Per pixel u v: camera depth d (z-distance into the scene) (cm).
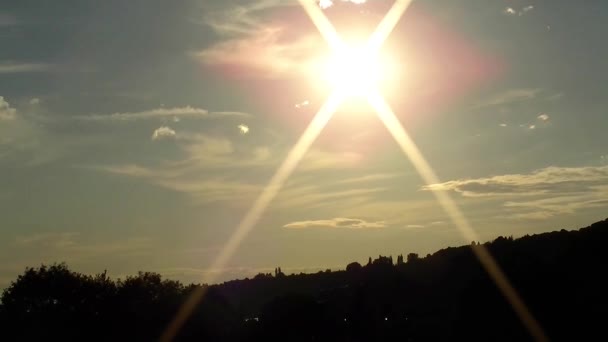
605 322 5534
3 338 5972
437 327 6425
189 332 6475
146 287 6800
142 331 6366
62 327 6128
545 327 5725
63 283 6362
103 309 6359
